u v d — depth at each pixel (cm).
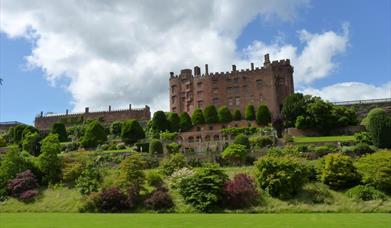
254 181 4562
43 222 3119
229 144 6525
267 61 9638
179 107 10081
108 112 11156
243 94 9406
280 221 3030
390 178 4094
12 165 5300
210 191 4166
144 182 4662
